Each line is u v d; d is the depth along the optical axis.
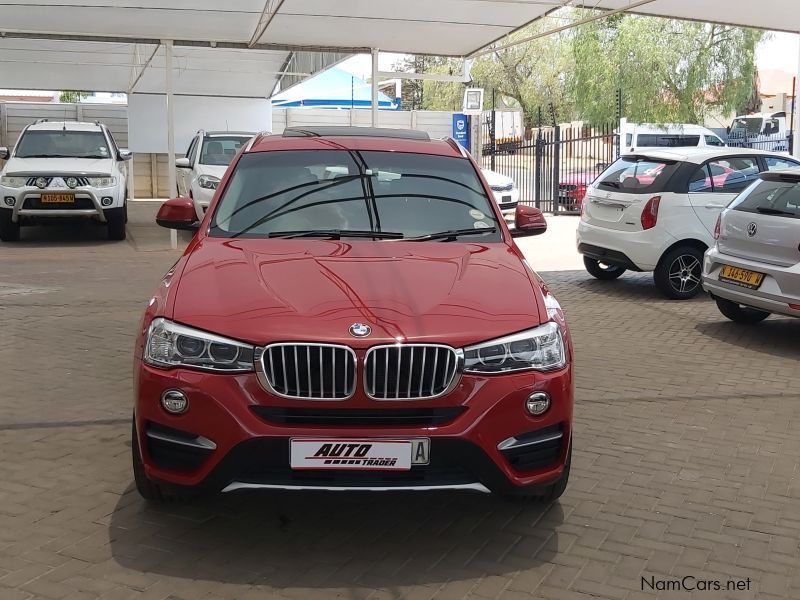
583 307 9.81
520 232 5.52
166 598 3.43
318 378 3.56
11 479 4.61
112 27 13.59
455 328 3.69
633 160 10.50
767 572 3.79
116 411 5.78
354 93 26.94
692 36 28.92
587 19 12.91
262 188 5.07
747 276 8.05
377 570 3.72
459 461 3.62
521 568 3.77
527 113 39.41
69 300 9.57
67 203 14.41
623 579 3.70
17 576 3.57
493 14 12.45
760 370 7.18
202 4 11.88
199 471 3.62
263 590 3.52
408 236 4.79
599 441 5.41
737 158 10.32
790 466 5.07
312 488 3.58
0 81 22.30
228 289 3.94
